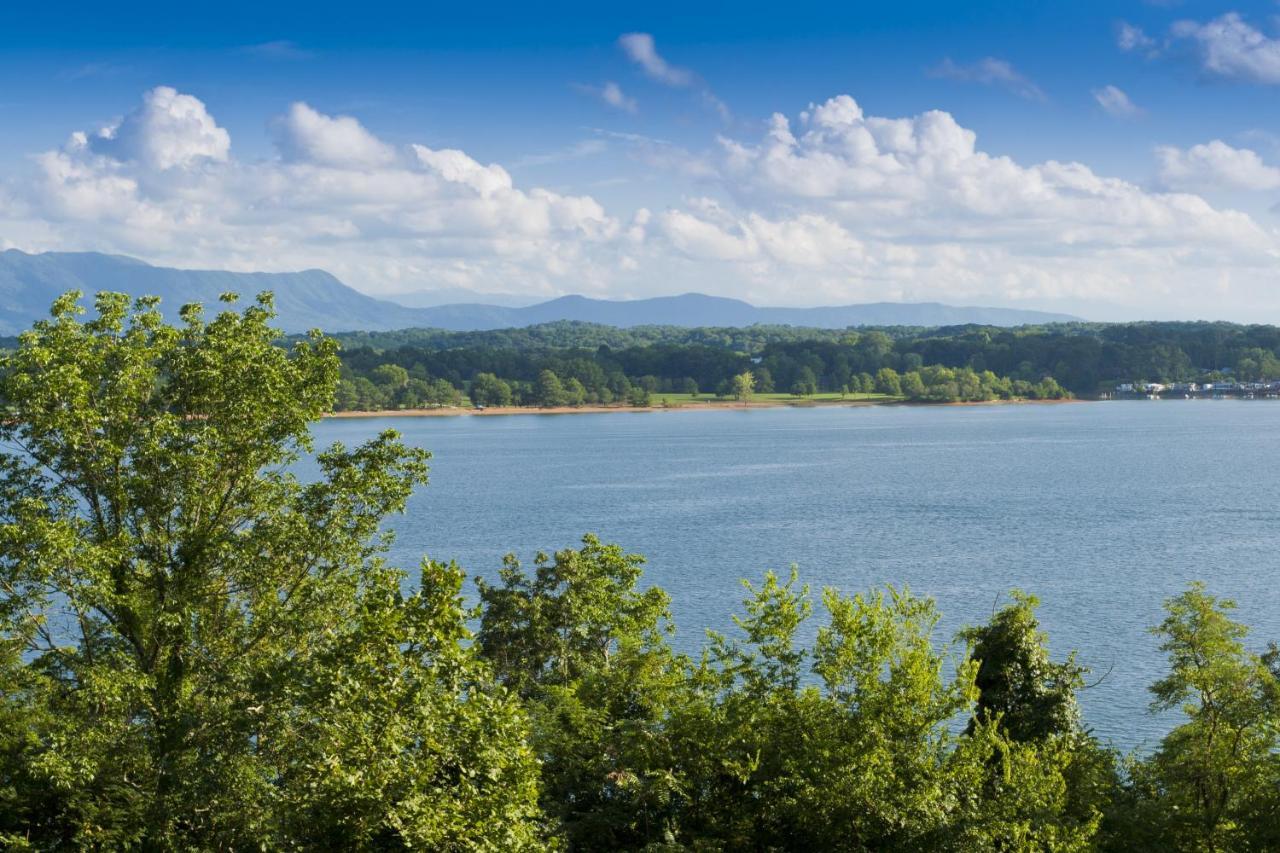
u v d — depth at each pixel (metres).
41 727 28.69
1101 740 60.19
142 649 30.86
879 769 31.19
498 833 22.72
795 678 35.00
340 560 32.81
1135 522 155.25
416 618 23.22
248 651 31.12
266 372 32.16
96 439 31.20
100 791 27.30
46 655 30.92
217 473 32.44
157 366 33.16
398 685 23.00
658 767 34.22
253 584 31.81
